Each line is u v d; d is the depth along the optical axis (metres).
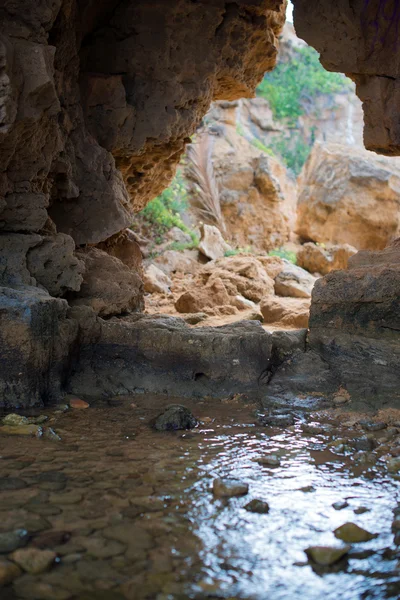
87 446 4.41
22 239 6.11
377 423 5.14
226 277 12.91
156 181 10.81
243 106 27.78
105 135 8.27
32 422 4.93
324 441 4.71
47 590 2.60
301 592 2.63
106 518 3.25
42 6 5.77
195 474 3.91
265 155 21.31
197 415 5.35
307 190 20.92
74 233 7.46
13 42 5.32
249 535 3.11
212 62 9.05
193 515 3.31
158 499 3.50
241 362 6.13
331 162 20.41
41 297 5.56
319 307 6.43
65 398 5.70
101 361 6.21
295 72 30.61
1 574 2.67
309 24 7.96
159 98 8.70
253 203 21.09
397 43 7.76
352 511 3.40
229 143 22.42
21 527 3.11
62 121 7.00
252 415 5.40
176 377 6.15
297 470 4.03
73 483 3.70
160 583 2.67
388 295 6.08
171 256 16.69
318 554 2.87
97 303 6.94
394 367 5.96
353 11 7.74
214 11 8.83
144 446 4.44
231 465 4.10
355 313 6.27
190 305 12.20
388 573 2.78
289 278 13.92
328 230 20.41
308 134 30.45
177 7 8.62
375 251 6.89
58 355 5.67
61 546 2.95
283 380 6.14
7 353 5.29
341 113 31.02
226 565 2.82
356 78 8.28
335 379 6.12
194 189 20.41
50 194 7.02
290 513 3.37
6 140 5.41
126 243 9.56
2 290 5.36
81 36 8.20
